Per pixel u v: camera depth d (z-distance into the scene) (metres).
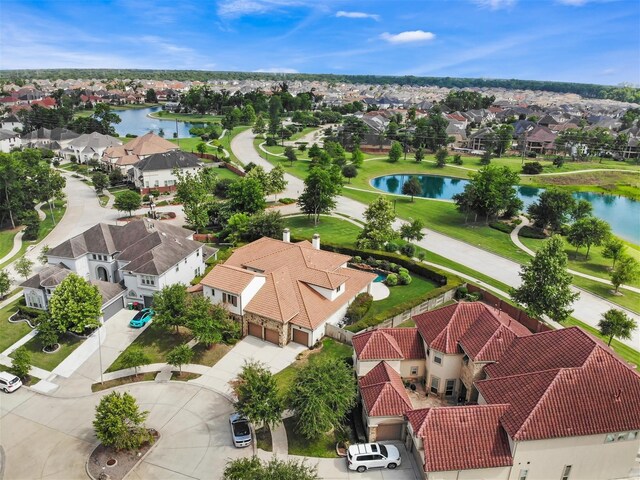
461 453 33.28
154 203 111.06
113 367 49.78
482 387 37.72
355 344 45.88
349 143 190.50
